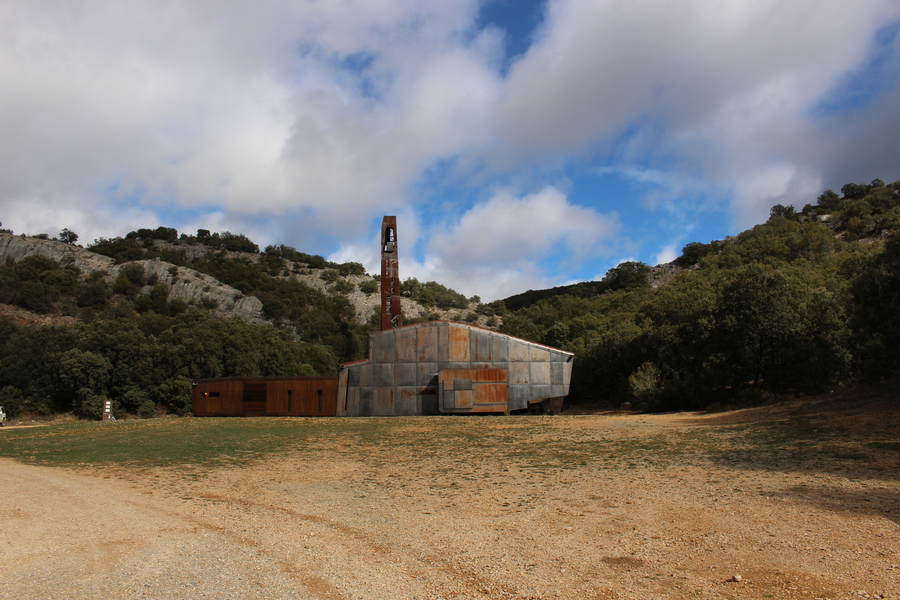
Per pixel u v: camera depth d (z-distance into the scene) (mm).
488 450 21391
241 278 164000
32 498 14352
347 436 27453
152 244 194000
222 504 13250
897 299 24109
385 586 7441
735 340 37719
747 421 23984
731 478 13500
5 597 7027
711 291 46781
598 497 12547
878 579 6797
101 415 64500
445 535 10023
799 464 14352
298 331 134125
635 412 45156
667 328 45969
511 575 7777
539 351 42562
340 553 9039
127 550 9281
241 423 36562
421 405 41469
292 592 7223
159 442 26766
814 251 101750
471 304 179875
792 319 36656
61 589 7336
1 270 121625
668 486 13188
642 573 7617
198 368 71125
